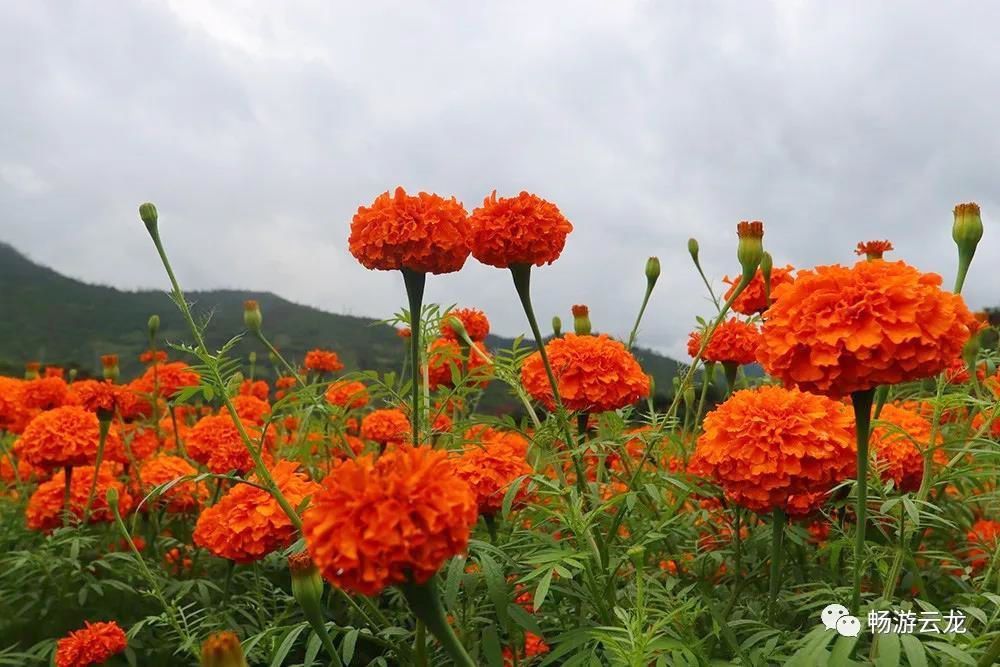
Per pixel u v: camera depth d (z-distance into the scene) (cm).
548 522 271
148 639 343
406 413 310
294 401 334
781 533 232
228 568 312
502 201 277
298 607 311
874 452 249
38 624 362
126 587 338
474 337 428
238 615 337
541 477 225
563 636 199
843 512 284
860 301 183
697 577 274
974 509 345
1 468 577
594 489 268
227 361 255
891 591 211
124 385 478
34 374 672
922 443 276
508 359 323
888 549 248
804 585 243
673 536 271
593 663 185
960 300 186
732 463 231
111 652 302
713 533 310
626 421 311
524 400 312
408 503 135
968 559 281
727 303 288
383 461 143
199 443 394
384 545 132
